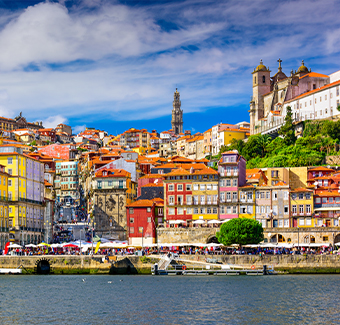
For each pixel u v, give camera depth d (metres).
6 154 170.62
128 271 139.12
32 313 87.56
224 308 90.62
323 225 159.75
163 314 86.38
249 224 139.25
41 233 184.62
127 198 185.62
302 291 105.94
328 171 188.88
